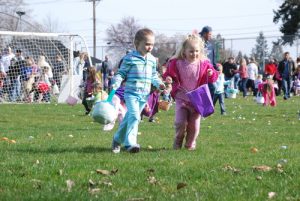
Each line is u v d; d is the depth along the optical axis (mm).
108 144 9727
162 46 48906
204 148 9219
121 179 6184
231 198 5246
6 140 10227
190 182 6066
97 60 45781
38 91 26188
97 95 15977
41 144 9617
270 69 34375
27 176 6371
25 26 69938
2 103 25109
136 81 8594
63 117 17188
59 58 27938
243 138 10930
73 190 5516
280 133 12000
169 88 9102
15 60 25844
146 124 14422
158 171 6707
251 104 24703
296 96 33500
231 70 31578
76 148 9070
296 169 6836
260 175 6480
